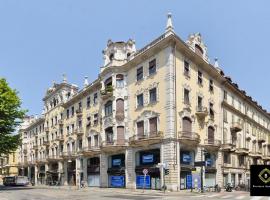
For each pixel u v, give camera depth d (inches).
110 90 1546.5
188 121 1347.2
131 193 1141.1
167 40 1274.6
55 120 2433.6
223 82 1706.4
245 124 1989.4
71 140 2103.8
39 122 2822.3
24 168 3230.8
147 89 1381.6
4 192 1275.8
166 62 1291.8
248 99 2048.5
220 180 1535.4
